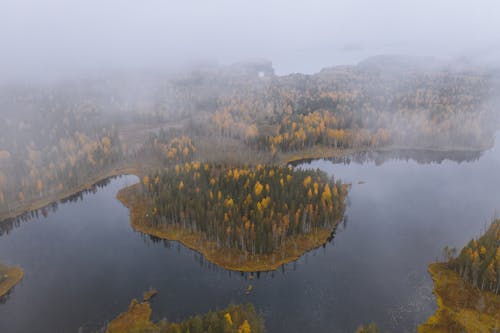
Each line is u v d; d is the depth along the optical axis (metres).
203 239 73.25
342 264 64.88
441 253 68.06
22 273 64.75
